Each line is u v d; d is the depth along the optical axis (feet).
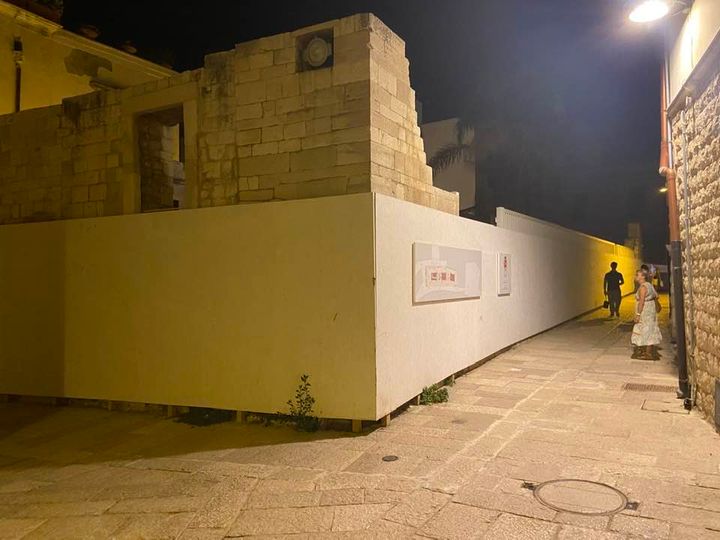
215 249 24.99
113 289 27.48
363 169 23.50
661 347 40.37
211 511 15.61
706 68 20.48
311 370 22.82
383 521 14.38
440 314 27.81
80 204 30.71
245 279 24.29
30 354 29.73
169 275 26.03
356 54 23.76
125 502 16.62
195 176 26.81
